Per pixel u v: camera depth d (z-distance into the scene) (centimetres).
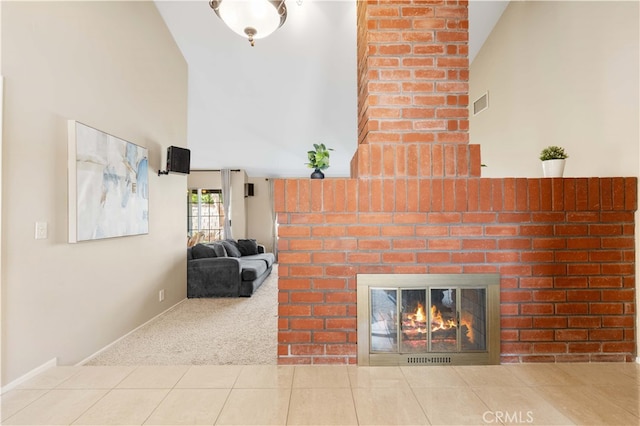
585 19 239
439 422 144
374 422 145
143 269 327
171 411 155
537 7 294
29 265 196
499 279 202
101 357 246
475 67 418
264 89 513
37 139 203
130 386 178
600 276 204
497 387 174
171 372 194
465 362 202
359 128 241
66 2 227
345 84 494
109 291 271
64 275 222
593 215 203
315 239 202
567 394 167
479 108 407
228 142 684
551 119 278
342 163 775
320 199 201
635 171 204
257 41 411
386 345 202
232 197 827
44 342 205
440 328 203
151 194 346
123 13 295
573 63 252
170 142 394
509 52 341
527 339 204
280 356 203
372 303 203
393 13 203
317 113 576
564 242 204
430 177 201
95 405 161
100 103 262
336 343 202
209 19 377
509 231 202
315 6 358
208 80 490
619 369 194
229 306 394
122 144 286
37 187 203
